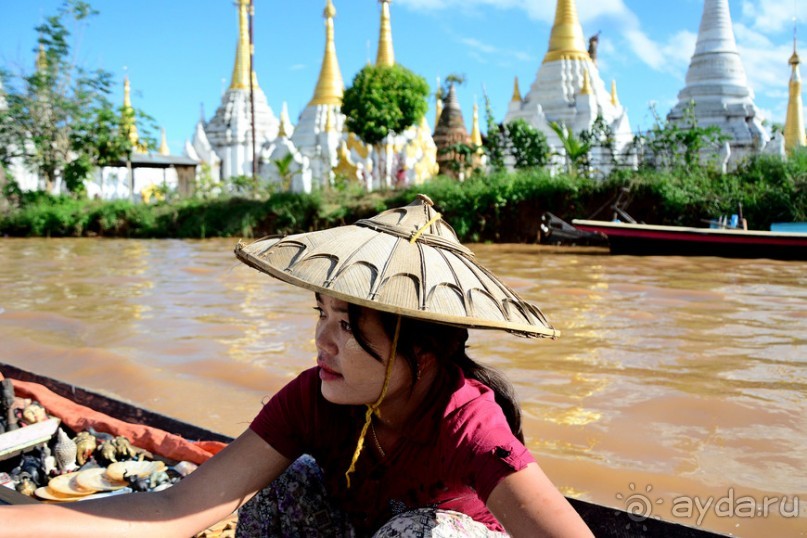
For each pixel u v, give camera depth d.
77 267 16.14
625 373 6.27
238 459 2.18
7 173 32.19
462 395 2.02
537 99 33.09
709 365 6.53
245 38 41.31
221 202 29.02
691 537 2.56
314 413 2.20
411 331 1.98
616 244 18.17
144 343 7.58
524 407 5.36
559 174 24.25
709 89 30.14
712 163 23.66
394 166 34.69
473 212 23.58
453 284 1.97
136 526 1.94
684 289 11.62
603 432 4.85
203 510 2.08
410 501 2.14
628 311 9.44
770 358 6.78
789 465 4.30
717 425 4.97
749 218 20.77
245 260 2.05
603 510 2.73
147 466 3.58
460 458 1.92
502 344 7.39
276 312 9.41
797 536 3.45
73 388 4.62
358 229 2.11
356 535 2.33
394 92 29.25
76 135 32.53
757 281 12.69
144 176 40.59
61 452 3.70
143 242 26.14
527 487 1.82
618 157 29.28
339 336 2.02
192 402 5.61
